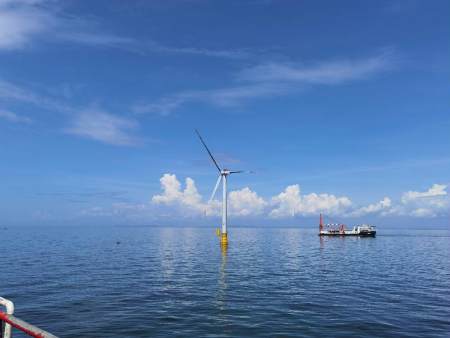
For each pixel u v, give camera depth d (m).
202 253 89.81
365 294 37.09
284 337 23.20
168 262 67.06
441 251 101.69
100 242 133.50
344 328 25.14
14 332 22.53
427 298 35.09
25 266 57.28
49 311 29.00
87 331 23.98
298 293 37.53
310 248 112.19
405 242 152.88
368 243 143.12
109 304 31.78
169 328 25.00
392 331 24.48
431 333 24.08
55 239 153.88
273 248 111.12
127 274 50.31
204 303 32.66
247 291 38.53
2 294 35.53
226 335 23.59
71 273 50.28
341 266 63.19
